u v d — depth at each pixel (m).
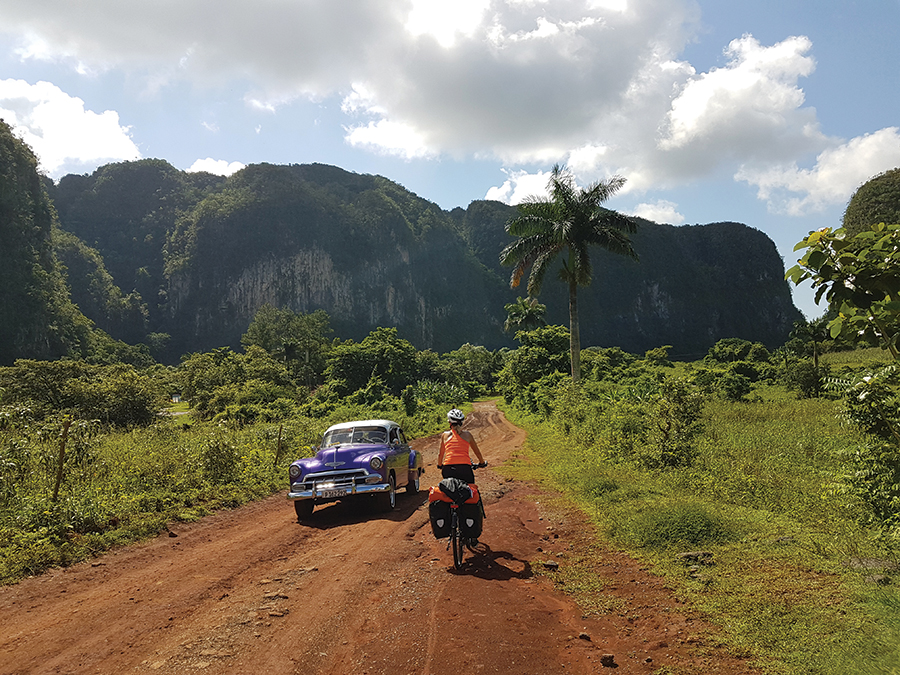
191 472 10.20
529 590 4.83
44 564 5.71
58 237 181.50
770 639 3.49
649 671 3.32
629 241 27.30
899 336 3.58
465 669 3.37
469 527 5.64
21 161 121.12
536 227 27.69
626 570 5.23
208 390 45.53
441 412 35.22
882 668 2.92
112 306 182.62
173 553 6.48
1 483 7.26
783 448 10.73
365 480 8.19
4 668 3.49
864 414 5.03
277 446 13.73
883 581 4.08
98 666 3.49
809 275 3.67
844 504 5.98
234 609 4.47
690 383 10.47
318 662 3.50
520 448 17.86
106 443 13.42
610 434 13.15
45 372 29.47
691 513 6.17
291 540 6.98
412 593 4.77
